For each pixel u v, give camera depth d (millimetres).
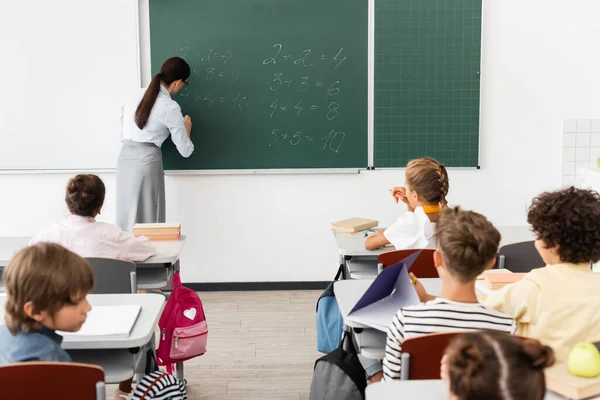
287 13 4883
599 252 1967
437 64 4965
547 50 5008
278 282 5180
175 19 4855
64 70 4844
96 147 4922
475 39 4953
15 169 4922
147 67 4898
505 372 903
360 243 3547
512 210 5164
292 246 5148
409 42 4934
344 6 4891
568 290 1934
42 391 1652
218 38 4887
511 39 4984
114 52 4844
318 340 2742
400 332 1902
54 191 4977
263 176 5066
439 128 5035
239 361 3848
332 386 2342
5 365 1608
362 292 2590
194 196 5062
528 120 5070
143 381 2254
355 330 2293
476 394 906
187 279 5152
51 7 4789
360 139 5027
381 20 4906
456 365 939
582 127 5070
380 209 5109
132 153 4652
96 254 3041
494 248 1858
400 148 5043
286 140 5012
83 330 2115
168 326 2842
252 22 4879
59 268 1714
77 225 3037
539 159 5117
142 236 3508
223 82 4934
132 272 2873
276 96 4961
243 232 5117
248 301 4941
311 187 5086
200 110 4957
